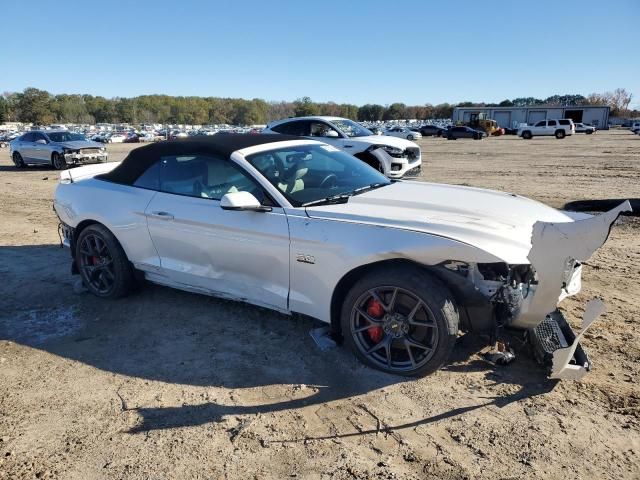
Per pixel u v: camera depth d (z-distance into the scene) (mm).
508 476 2439
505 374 3320
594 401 3004
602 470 2461
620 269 5344
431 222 3234
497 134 53094
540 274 2918
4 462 2629
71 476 2520
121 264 4598
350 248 3295
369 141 10719
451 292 3166
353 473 2488
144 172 4543
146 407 3082
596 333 3840
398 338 3283
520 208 3680
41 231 7812
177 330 4109
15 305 4730
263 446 2705
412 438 2736
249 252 3777
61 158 17953
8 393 3273
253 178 3836
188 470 2539
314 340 3807
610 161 18609
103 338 4023
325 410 3008
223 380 3361
